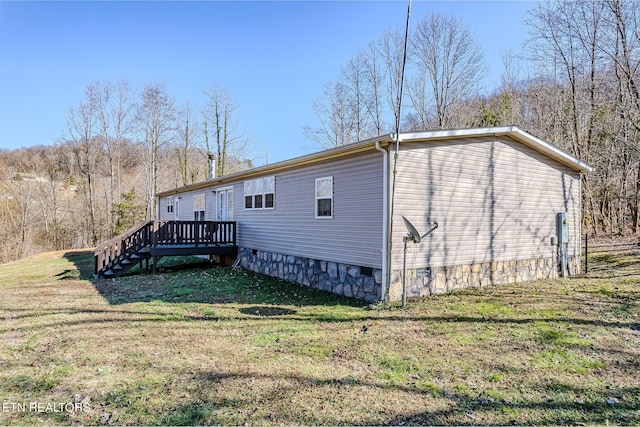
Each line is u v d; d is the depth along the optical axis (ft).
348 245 23.76
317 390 10.66
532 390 10.52
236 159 97.04
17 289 27.84
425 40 74.84
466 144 24.45
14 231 74.95
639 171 46.85
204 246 36.63
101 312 20.02
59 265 43.65
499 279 26.22
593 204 50.90
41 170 84.02
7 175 79.51
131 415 9.43
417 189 22.03
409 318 17.88
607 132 46.24
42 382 11.41
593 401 9.86
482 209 25.31
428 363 12.53
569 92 54.90
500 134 26.12
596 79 47.98
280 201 31.27
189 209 52.75
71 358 13.34
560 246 29.96
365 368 12.18
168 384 11.15
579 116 52.90
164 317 18.81
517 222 27.40
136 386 11.05
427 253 22.54
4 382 11.44
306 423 8.96
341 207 24.40
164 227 34.42
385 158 20.94
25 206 76.43
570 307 19.35
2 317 19.45
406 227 21.09
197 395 10.43
